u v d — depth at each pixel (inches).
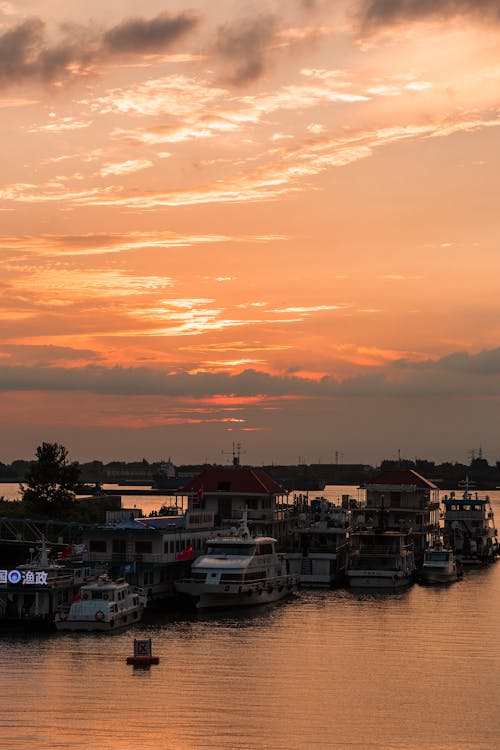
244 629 4749.0
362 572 6333.7
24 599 4800.7
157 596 5433.1
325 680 3772.1
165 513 7495.1
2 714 3324.3
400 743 3088.1
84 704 3435.0
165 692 3577.8
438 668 3971.5
